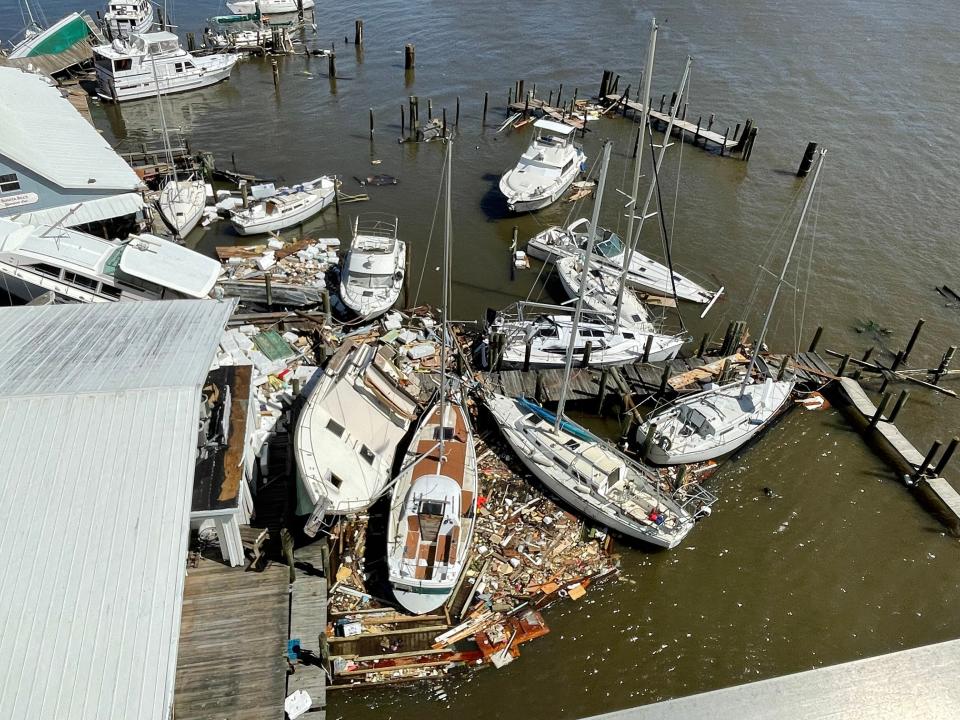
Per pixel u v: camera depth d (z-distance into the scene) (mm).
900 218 47000
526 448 26891
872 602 24047
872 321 37781
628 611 23062
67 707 13734
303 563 22031
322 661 19562
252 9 76375
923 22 84562
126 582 15195
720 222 46031
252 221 40312
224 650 18781
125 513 16078
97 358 19828
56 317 22641
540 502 26109
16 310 23000
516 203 43594
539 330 32844
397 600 21594
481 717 20000
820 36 79375
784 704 19000
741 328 33156
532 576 23609
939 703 19094
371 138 54000
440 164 50969
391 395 27156
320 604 20969
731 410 29391
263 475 24547
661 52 72938
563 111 58344
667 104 61781
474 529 24562
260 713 17609
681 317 37281
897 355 33750
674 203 48000
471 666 20969
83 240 30625
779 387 30750
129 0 65188
